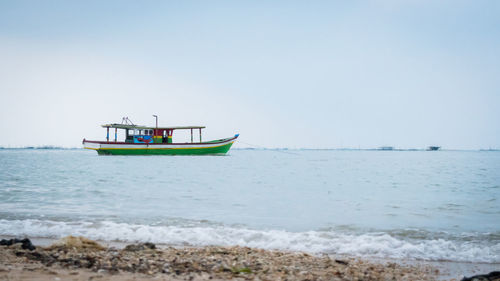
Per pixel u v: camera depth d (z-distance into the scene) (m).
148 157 87.06
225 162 80.06
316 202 22.03
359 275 8.03
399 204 21.42
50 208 18.62
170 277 7.05
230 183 34.47
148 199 22.64
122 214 17.00
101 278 6.70
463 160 117.44
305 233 12.97
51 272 6.94
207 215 17.05
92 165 61.78
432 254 10.55
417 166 73.88
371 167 69.81
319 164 81.44
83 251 9.35
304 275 7.75
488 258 10.18
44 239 11.70
